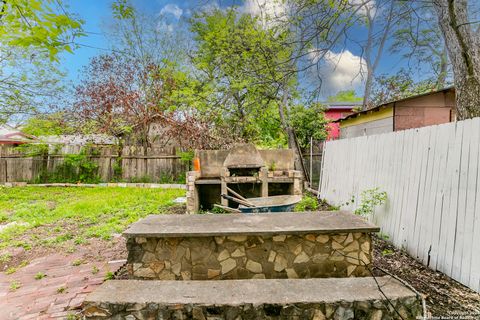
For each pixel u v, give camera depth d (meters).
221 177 5.92
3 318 2.23
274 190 6.75
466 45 3.37
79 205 6.42
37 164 10.62
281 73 4.64
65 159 10.48
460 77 3.50
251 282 2.30
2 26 2.46
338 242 2.69
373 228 2.63
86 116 10.70
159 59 12.39
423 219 3.05
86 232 4.52
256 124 10.51
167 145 11.10
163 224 2.84
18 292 2.68
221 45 6.87
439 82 6.20
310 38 3.77
